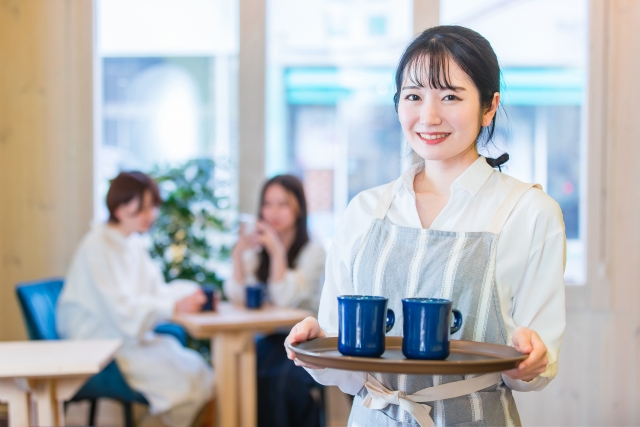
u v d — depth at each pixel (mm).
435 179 1169
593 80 2900
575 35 2998
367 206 1206
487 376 1085
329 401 3047
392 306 1120
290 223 2859
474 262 1069
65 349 1921
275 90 3189
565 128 3057
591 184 2918
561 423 2957
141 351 2592
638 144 2891
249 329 2510
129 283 2662
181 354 2686
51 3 3012
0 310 3016
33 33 3012
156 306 2545
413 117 1089
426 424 1062
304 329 1030
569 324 2945
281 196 2832
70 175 3039
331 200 3561
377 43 3322
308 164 3477
